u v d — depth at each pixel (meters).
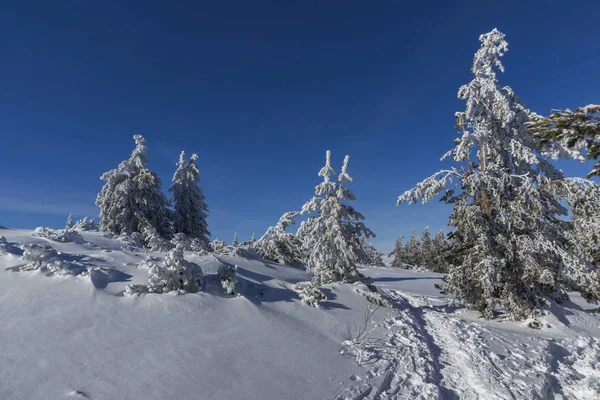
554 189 12.46
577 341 10.30
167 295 7.95
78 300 7.21
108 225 22.55
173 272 8.52
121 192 23.14
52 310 6.71
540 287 13.17
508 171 13.60
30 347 5.45
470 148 13.12
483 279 11.68
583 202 11.60
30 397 4.38
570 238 12.23
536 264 11.66
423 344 8.80
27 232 14.99
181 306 7.66
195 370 5.54
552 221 13.05
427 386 6.21
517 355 8.54
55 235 12.75
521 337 10.26
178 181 27.80
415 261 60.31
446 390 6.45
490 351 8.59
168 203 25.84
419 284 26.95
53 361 5.18
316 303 10.12
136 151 24.61
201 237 27.66
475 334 10.08
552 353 9.13
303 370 6.29
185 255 12.67
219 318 7.65
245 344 6.82
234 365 5.95
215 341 6.65
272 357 6.54
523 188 12.37
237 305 8.40
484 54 13.16
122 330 6.39
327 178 14.81
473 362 7.74
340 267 14.23
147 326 6.70
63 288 7.64
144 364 5.46
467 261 12.68
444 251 14.79
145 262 10.13
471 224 12.24
